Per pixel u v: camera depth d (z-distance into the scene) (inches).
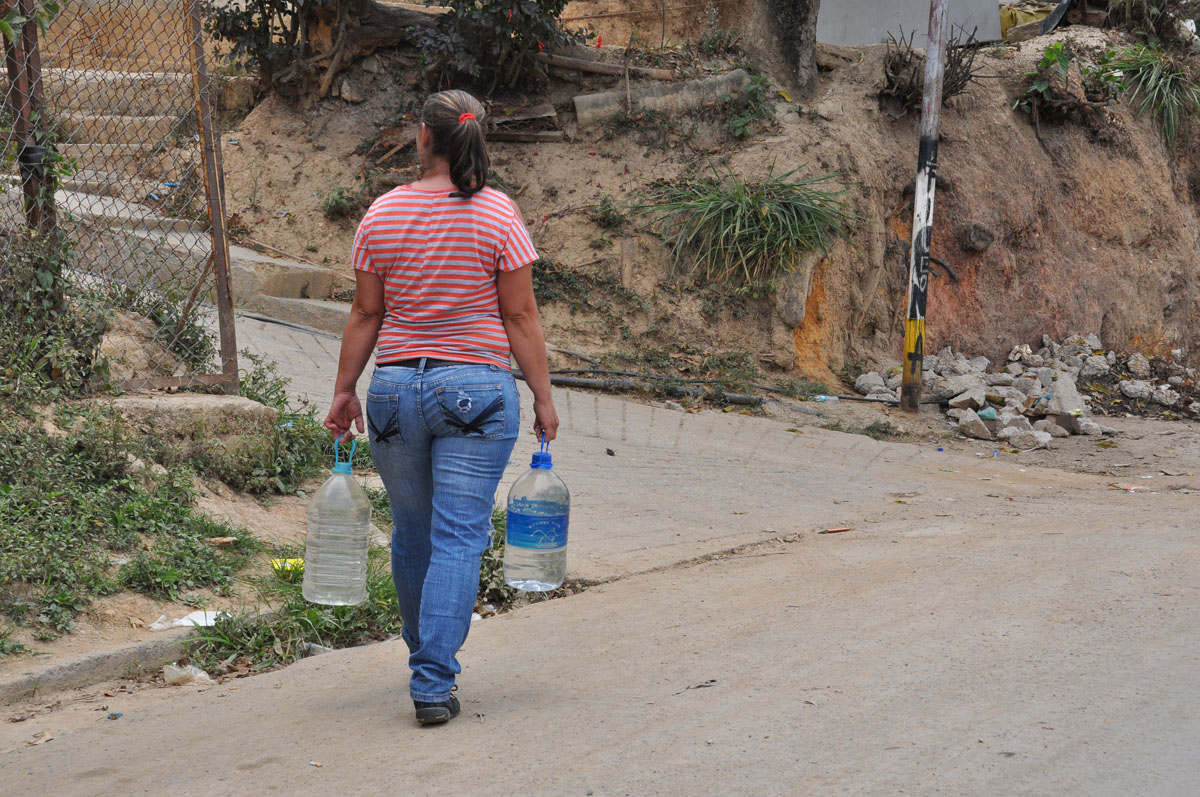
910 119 569.6
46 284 233.0
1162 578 201.5
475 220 131.8
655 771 120.6
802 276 481.4
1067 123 621.9
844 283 509.7
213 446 238.8
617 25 594.2
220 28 516.7
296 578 201.6
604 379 442.9
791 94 553.3
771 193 492.1
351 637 186.2
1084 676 148.8
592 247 486.9
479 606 202.5
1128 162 641.6
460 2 484.7
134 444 223.6
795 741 128.5
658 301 479.8
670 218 488.7
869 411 464.1
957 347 562.6
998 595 192.9
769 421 428.8
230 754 130.9
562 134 516.4
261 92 539.2
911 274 469.1
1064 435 462.0
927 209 464.4
